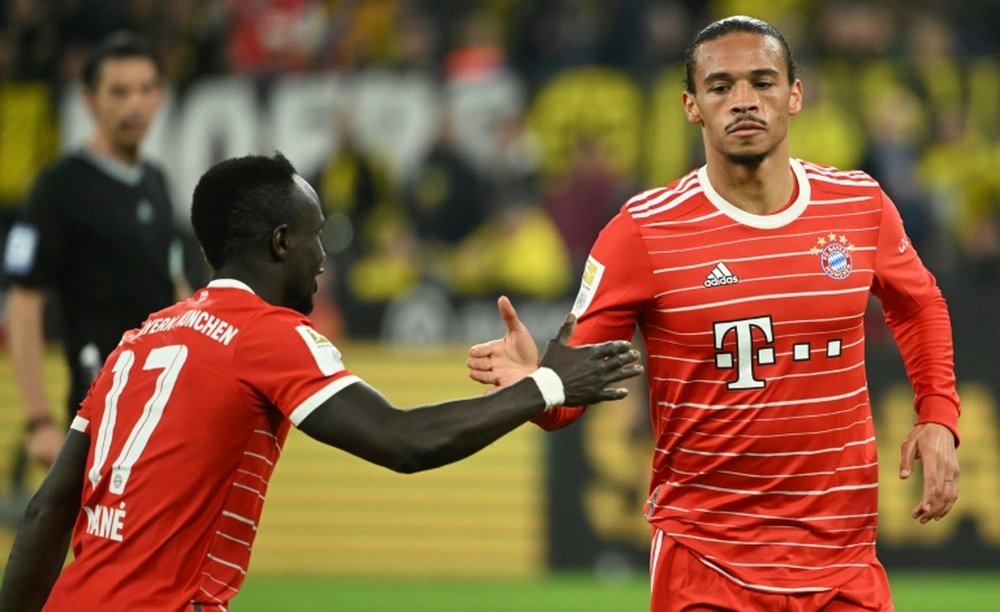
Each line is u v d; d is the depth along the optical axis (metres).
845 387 16.25
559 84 45.03
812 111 42.69
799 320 16.09
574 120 44.75
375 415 13.91
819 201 16.47
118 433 14.43
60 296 23.83
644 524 39.19
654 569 16.73
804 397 16.12
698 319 16.17
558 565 39.41
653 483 17.08
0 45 49.28
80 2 50.12
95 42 49.88
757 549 16.28
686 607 16.41
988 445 38.25
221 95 47.03
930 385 17.22
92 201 23.59
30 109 47.44
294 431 40.59
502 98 45.34
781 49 16.19
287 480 40.50
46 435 23.81
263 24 50.50
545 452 39.66
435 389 40.91
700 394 16.33
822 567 16.27
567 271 43.12
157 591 14.00
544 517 39.50
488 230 44.34
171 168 47.12
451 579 39.50
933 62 43.81
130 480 14.21
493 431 14.04
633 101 44.41
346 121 45.91
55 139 47.25
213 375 14.16
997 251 42.44
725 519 16.39
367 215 45.03
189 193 46.94
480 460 39.81
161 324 14.84
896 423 38.47
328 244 44.50
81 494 15.23
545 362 14.47
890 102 43.00
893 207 16.95
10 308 23.77
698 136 43.84
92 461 14.59
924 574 38.12
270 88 46.75
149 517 14.06
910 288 17.05
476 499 39.78
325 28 50.56
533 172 44.69
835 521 16.31
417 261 43.97
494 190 44.78
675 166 43.94
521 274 42.84
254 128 46.72
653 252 16.28
